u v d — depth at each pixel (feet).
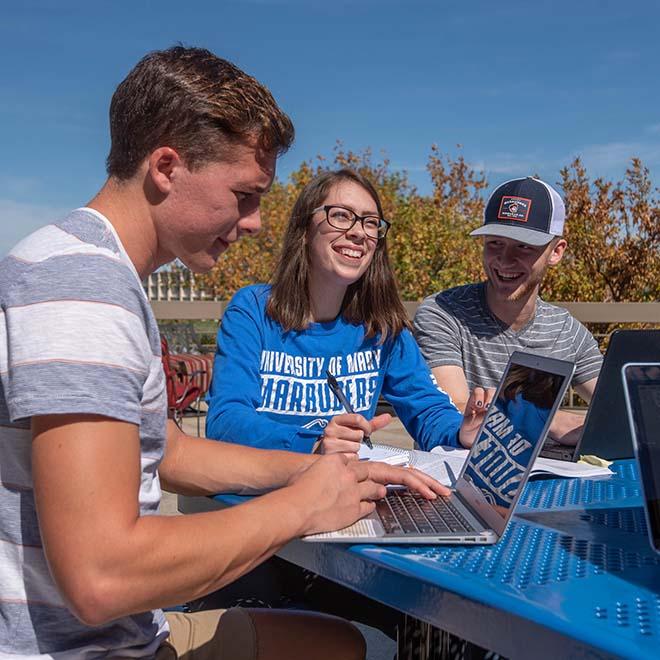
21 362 3.47
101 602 3.40
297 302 7.89
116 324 3.60
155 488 4.20
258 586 6.97
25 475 3.68
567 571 3.75
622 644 2.90
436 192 37.27
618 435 6.53
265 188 4.29
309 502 4.21
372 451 6.46
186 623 4.93
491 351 9.55
